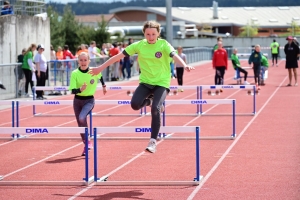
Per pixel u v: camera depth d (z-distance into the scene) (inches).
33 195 397.4
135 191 402.9
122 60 1541.6
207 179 437.1
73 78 524.7
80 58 522.3
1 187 422.6
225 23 5866.1
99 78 549.3
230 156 530.3
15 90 1061.8
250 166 483.5
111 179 441.1
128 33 3240.7
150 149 400.2
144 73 411.5
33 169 486.0
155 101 404.8
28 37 1315.2
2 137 664.4
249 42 3334.2
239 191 398.0
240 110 893.2
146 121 791.1
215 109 913.5
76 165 499.5
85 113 528.1
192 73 1883.6
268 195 385.7
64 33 2300.7
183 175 451.2
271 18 6171.3
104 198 385.1
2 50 1214.3
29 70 1072.8
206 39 3467.0
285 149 561.3
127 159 523.2
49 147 598.5
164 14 6092.5
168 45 409.4
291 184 415.8
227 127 718.5
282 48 3102.9
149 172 465.4
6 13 1302.9
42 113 897.5
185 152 555.2
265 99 1051.3
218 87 811.4
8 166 501.0
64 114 885.2
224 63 1193.4
